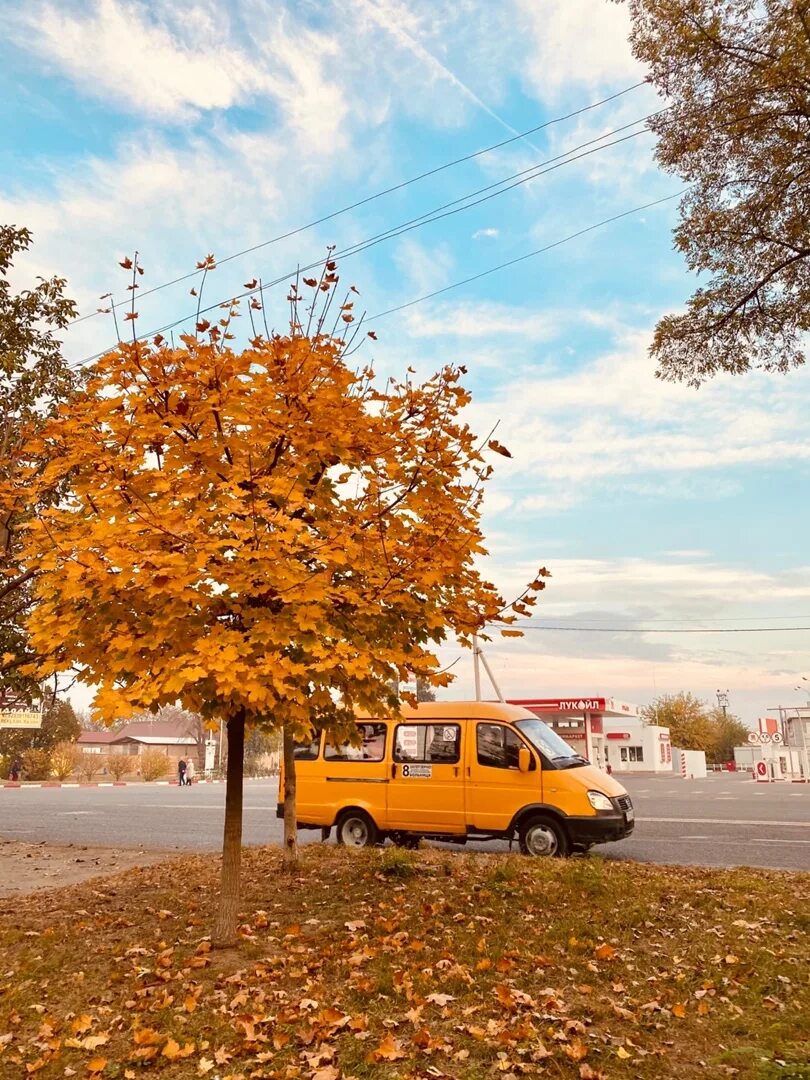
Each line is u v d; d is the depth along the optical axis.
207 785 39.06
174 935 6.34
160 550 4.89
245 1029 4.33
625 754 58.03
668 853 11.35
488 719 11.22
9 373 9.74
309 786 12.14
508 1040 4.06
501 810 10.65
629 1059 3.87
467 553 5.99
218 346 5.84
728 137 9.48
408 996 4.73
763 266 10.33
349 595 5.26
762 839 12.77
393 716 6.45
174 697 4.87
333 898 7.53
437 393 6.24
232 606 5.14
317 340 5.99
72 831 16.12
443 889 7.68
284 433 5.43
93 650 5.19
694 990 4.79
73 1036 4.39
